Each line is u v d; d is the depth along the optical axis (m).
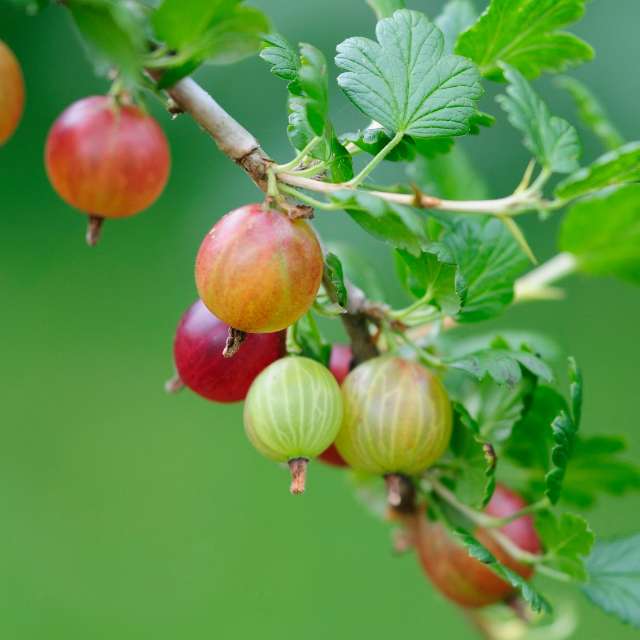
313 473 0.75
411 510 0.46
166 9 0.40
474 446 0.44
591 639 0.62
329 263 0.42
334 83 0.74
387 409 0.43
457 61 0.43
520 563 0.45
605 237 0.48
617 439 0.45
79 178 0.42
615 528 0.68
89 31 0.40
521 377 0.44
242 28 0.40
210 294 0.41
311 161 0.42
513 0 0.44
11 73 0.41
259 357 0.43
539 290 0.49
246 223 0.41
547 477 0.43
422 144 0.43
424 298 0.43
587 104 0.49
